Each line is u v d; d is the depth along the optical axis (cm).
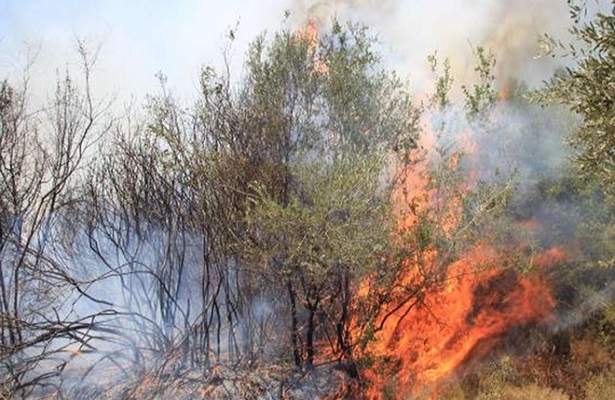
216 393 436
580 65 309
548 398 482
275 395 441
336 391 449
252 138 478
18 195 483
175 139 460
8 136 488
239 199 461
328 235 422
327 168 452
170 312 477
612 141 298
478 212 482
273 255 434
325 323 470
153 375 450
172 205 490
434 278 475
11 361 436
